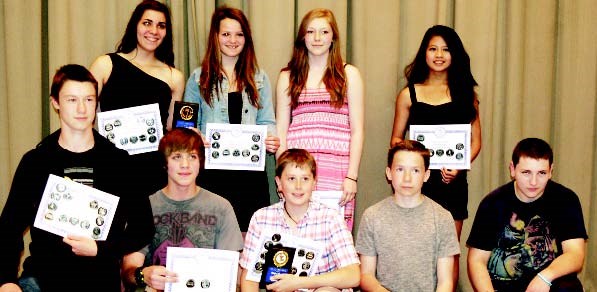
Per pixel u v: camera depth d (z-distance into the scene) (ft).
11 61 14.16
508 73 15.44
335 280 10.04
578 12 15.52
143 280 10.16
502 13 15.53
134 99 12.50
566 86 15.66
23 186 9.78
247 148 12.47
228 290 10.24
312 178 10.57
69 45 14.08
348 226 12.84
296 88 12.75
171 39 13.34
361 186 15.23
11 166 14.42
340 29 14.73
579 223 11.12
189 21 14.42
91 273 9.80
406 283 10.69
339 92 12.60
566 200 11.24
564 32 15.58
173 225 10.81
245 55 12.78
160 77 12.98
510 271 11.37
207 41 13.51
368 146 15.15
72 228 9.76
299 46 12.86
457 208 13.20
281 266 10.15
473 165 15.35
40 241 9.84
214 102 12.65
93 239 9.76
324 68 12.84
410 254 10.71
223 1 14.55
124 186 10.25
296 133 12.76
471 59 15.14
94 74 12.54
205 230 10.82
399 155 10.86
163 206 10.86
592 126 15.71
